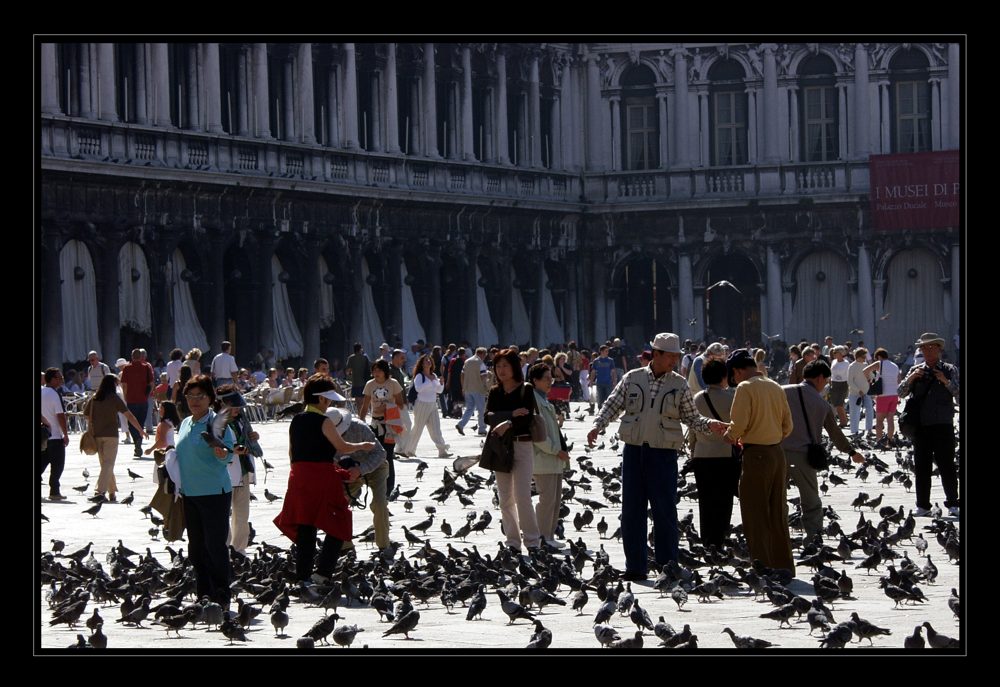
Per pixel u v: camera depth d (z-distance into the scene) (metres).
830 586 18.67
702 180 89.94
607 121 91.19
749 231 89.62
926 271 87.06
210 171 68.62
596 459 43.56
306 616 18.94
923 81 86.81
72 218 63.69
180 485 19.22
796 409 24.39
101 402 33.75
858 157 87.62
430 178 81.38
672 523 21.94
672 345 21.89
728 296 91.62
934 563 23.44
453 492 34.28
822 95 88.50
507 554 21.50
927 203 85.88
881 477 37.59
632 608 16.89
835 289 88.88
